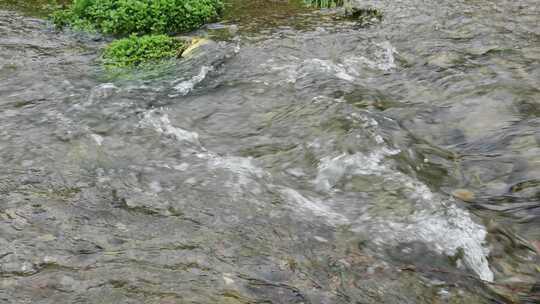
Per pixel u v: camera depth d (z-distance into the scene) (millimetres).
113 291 3967
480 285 4223
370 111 6926
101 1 10227
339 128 6359
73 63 8609
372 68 8523
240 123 6852
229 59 8711
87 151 6121
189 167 5879
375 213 5074
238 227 4832
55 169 5719
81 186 5426
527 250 4664
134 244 4535
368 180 5539
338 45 9305
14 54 8797
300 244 4621
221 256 4410
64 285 4023
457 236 4766
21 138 6328
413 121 6867
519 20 10102
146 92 7680
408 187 5402
